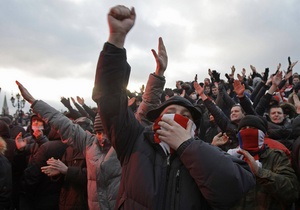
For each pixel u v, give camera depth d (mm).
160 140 2119
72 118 7738
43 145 4645
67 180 4332
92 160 3566
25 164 5156
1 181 4082
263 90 7379
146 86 2979
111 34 2002
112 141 2186
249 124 3521
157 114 2383
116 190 3457
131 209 2035
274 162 3432
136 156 2121
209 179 1896
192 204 1979
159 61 2859
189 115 2281
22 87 3867
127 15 1989
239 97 5430
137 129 2236
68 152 4531
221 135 4051
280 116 5477
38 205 4629
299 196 3438
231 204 1935
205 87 10430
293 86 11109
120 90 2086
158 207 1988
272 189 3156
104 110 2080
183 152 1953
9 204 4230
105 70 2014
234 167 1953
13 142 5285
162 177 2047
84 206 4285
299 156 3311
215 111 5340
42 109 3848
